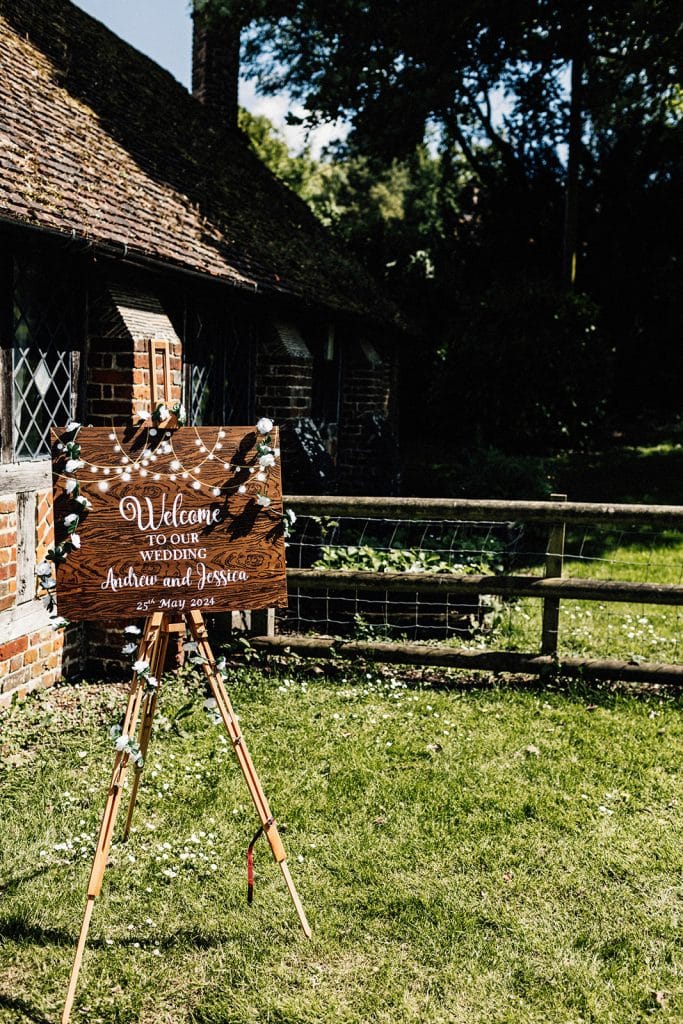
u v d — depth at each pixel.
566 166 19.53
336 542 8.44
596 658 6.15
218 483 3.68
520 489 11.10
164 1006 3.14
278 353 9.65
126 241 6.03
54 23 10.12
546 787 4.65
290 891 3.48
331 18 12.14
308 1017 3.07
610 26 12.68
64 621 3.57
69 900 3.71
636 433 18.64
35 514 5.76
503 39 13.11
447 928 3.53
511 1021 3.04
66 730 5.34
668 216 18.70
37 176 5.80
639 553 10.04
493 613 7.55
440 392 15.98
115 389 6.20
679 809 4.43
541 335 15.11
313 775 4.80
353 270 13.84
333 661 6.57
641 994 3.17
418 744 5.17
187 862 3.99
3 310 5.35
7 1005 3.13
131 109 9.92
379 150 14.39
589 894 3.76
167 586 3.63
